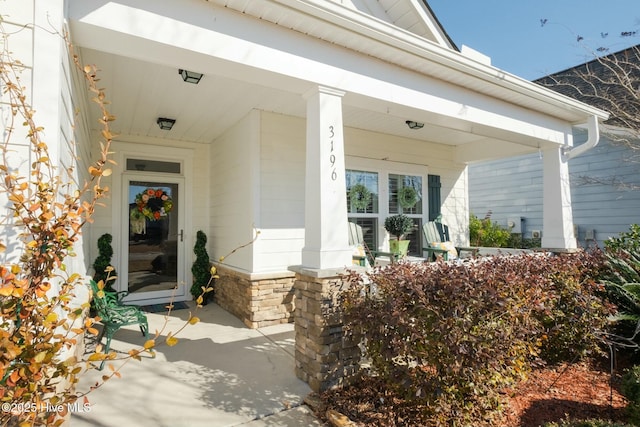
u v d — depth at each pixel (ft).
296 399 8.07
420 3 12.14
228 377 9.15
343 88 9.42
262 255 14.26
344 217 9.25
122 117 14.71
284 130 15.03
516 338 7.29
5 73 4.90
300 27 8.56
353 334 8.00
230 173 16.40
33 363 4.09
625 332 10.76
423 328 6.61
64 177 6.31
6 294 3.92
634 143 19.89
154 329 13.34
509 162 28.02
